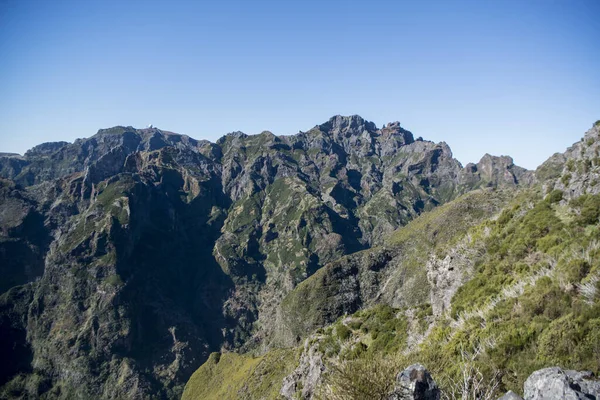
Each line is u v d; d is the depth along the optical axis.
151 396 150.12
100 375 156.12
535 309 19.72
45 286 189.00
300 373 47.66
